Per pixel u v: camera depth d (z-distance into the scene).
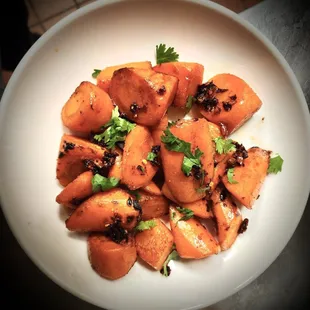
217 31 0.23
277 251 0.23
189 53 0.24
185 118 0.23
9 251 0.25
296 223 0.23
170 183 0.21
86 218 0.21
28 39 0.26
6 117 0.22
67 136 0.22
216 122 0.22
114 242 0.21
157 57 0.23
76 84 0.23
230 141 0.22
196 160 0.21
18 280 0.25
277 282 0.26
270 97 0.24
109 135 0.21
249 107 0.22
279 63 0.23
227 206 0.22
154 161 0.21
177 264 0.23
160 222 0.22
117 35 0.23
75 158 0.21
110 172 0.21
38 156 0.22
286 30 0.27
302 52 0.27
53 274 0.22
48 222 0.22
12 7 0.26
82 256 0.22
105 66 0.23
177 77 0.22
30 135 0.22
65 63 0.23
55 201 0.22
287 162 0.23
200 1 0.22
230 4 0.27
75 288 0.22
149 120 0.21
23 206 0.22
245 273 0.23
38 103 0.23
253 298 0.26
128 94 0.21
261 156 0.22
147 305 0.22
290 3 0.27
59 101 0.23
